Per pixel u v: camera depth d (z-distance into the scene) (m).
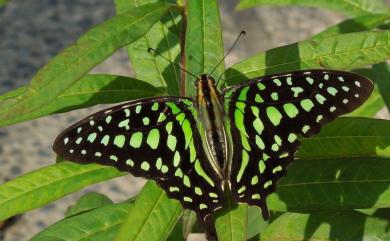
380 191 0.70
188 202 0.67
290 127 0.68
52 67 0.66
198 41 0.68
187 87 0.68
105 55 0.66
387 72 0.73
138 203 0.67
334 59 0.68
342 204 0.70
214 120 0.68
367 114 0.75
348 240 0.69
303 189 0.70
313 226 0.70
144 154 0.68
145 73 0.71
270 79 0.68
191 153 0.68
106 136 0.67
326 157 0.69
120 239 0.67
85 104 0.69
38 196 0.69
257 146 0.68
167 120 0.68
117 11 0.70
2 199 0.69
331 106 0.67
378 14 0.75
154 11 0.68
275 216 0.71
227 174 0.68
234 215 0.67
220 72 0.68
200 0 0.68
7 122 0.68
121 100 0.69
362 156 0.69
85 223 0.69
